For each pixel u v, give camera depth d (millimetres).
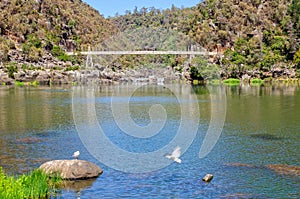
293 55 173125
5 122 46312
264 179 24797
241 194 22219
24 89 101250
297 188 23188
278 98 76312
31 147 33156
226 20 196250
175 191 22562
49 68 148375
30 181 21156
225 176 25312
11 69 133625
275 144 34656
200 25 138625
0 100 71812
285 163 28422
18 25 186250
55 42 187375
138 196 21797
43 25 197375
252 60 159375
